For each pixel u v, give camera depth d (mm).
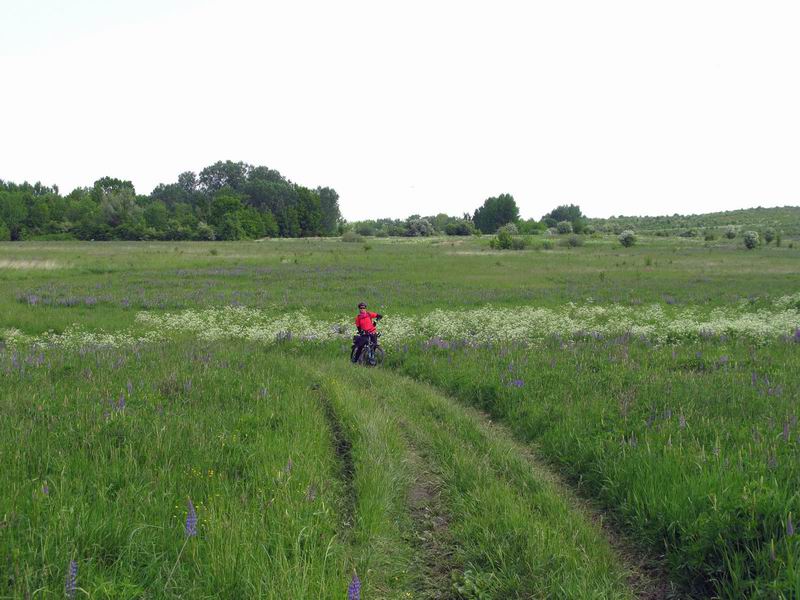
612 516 5883
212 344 16234
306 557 4504
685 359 12430
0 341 18469
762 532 4590
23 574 3818
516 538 5137
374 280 41125
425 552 5172
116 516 4773
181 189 192625
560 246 95312
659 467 5941
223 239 123000
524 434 8625
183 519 4938
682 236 135125
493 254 72688
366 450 7047
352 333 19375
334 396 10094
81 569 4039
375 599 4332
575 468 7027
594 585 4469
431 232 152875
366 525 5297
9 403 8125
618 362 12344
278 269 48875
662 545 5125
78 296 29250
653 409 8250
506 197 185375
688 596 4484
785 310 23578
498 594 4453
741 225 184625
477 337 17344
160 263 52281
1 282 37062
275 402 9086
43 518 4648
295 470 6152
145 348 14891
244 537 4562
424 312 26250
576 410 8594
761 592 3965
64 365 11609
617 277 44406
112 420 7414
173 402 8875
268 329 20109
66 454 6203
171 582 4086
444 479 6676
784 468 5492
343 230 172375
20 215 119750
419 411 9758
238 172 197875
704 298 29969
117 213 124500
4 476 5402
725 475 5379
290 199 170875
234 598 3977
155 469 5926
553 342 15805
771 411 7707
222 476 5863
